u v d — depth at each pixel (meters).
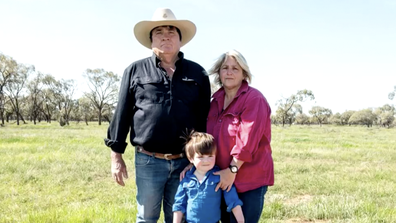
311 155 14.34
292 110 104.00
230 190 3.24
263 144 3.36
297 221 5.53
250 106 3.20
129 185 8.12
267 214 5.70
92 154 12.98
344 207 5.88
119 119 3.50
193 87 3.52
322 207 5.88
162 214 5.45
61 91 84.69
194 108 3.54
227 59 3.37
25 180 8.34
